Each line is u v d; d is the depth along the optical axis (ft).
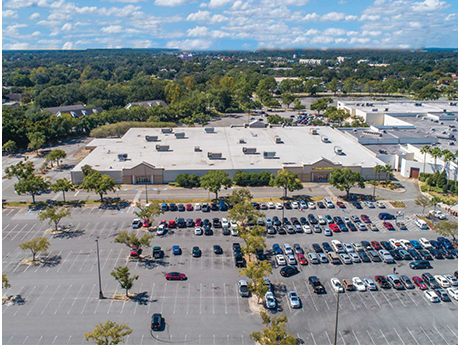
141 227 357.00
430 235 344.90
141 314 243.81
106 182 400.88
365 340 224.74
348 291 268.21
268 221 361.10
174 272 282.56
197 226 354.95
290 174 413.39
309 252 314.76
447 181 444.14
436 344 222.48
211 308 249.75
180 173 470.80
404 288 271.90
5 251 314.55
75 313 244.22
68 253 312.50
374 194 435.53
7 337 223.71
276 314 244.22
